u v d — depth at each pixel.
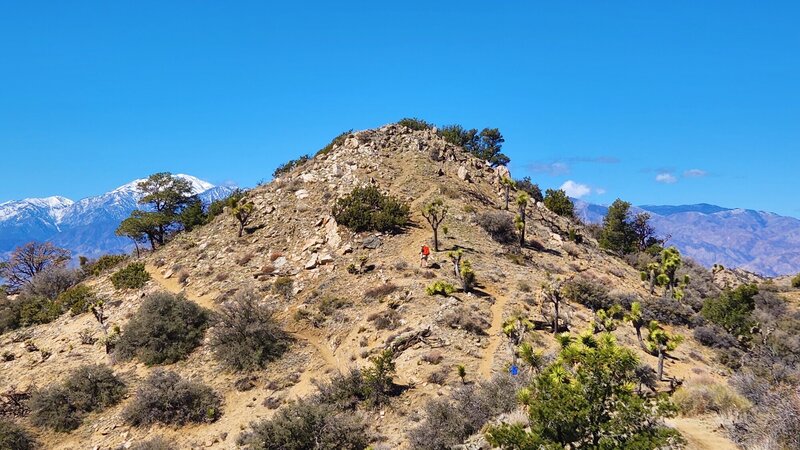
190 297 51.88
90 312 54.81
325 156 80.62
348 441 27.48
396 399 31.39
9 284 82.25
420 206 64.44
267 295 48.69
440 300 42.94
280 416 28.61
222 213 76.06
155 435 32.16
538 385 13.38
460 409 25.30
